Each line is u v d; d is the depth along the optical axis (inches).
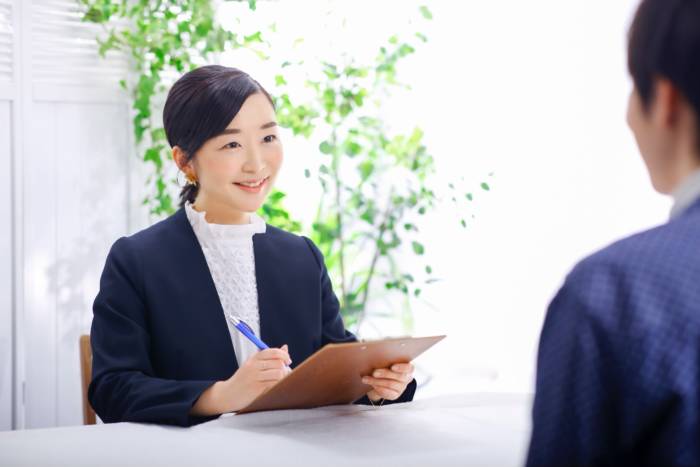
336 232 119.7
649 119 25.3
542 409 23.8
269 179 62.8
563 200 119.8
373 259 121.6
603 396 22.7
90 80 96.3
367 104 124.3
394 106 127.3
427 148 128.2
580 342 23.0
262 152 61.3
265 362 49.3
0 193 91.7
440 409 50.8
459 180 127.6
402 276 121.5
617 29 113.7
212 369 59.7
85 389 71.9
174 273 60.8
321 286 67.7
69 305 96.0
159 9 99.0
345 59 117.5
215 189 61.9
